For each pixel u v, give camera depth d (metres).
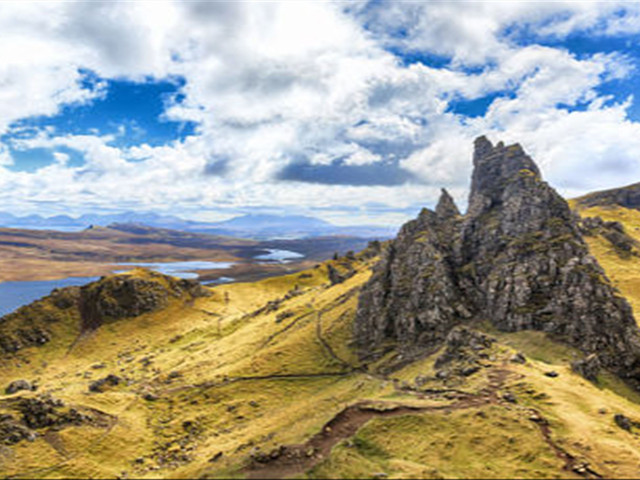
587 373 93.38
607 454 51.94
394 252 188.12
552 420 61.22
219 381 147.62
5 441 90.31
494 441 56.12
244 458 58.38
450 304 147.38
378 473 49.22
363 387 115.75
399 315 155.62
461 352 106.81
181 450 92.75
